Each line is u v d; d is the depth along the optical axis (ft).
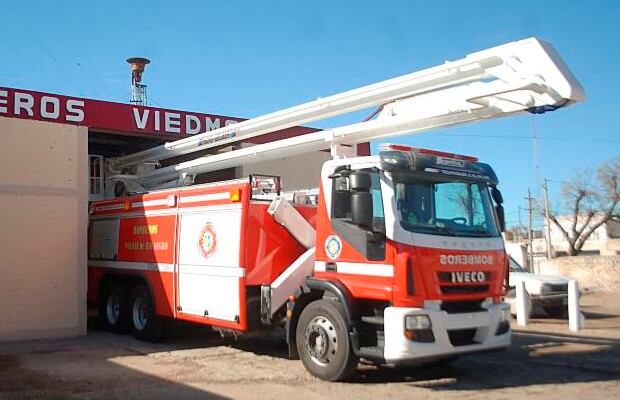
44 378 28.96
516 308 49.78
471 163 29.48
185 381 28.22
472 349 26.48
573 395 25.71
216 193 34.42
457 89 30.07
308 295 29.60
